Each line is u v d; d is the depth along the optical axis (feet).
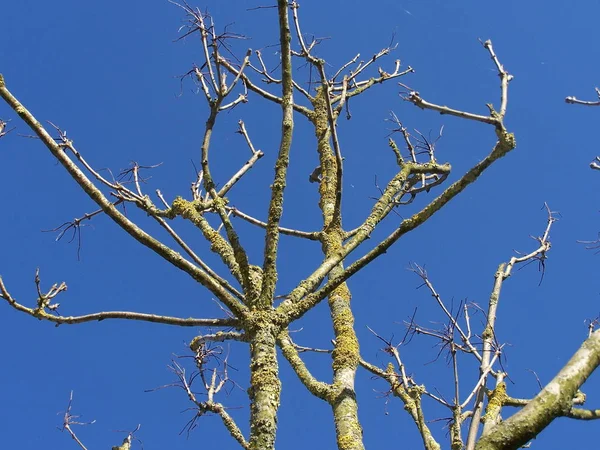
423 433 13.55
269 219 13.23
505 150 11.57
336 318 17.11
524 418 7.96
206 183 16.55
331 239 18.74
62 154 12.35
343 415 14.20
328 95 14.99
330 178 22.09
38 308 13.99
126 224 12.44
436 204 12.48
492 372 14.26
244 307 12.53
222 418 16.03
